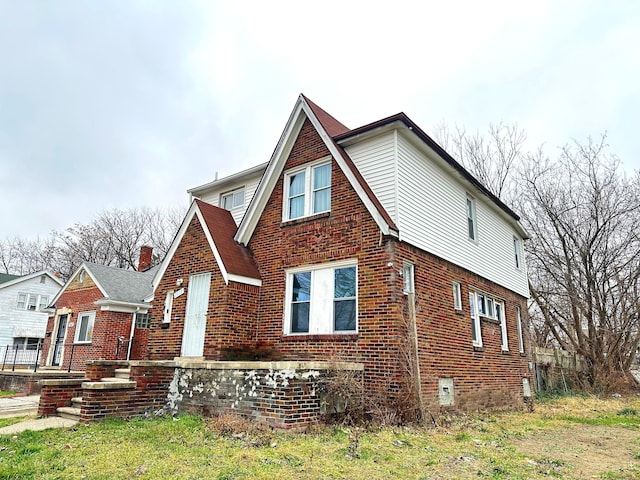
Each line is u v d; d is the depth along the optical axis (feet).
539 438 30.04
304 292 38.68
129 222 157.79
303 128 42.70
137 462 18.81
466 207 48.14
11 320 97.50
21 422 28.22
